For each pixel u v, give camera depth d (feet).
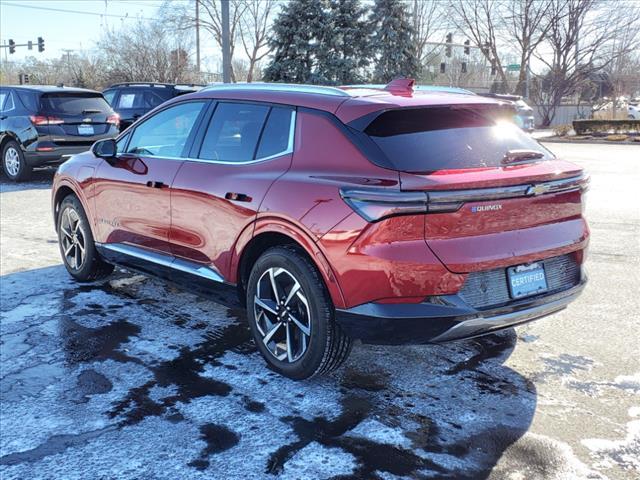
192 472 9.77
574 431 10.89
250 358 13.98
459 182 10.62
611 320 16.35
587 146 85.20
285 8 121.80
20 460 10.09
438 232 10.69
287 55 121.90
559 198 12.19
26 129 38.99
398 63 127.24
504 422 11.20
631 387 12.57
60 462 10.04
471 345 14.70
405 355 14.10
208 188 14.03
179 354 14.19
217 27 160.35
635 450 10.32
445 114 12.45
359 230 10.85
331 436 10.75
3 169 41.52
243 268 13.69
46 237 25.45
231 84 15.56
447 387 12.55
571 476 9.62
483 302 11.25
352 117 11.94
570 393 12.30
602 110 159.94
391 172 10.94
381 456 10.16
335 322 11.85
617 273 20.72
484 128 12.64
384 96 12.64
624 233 26.63
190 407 11.78
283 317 12.64
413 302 10.87
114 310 17.03
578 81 148.56
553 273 12.42
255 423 11.19
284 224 12.14
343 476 9.66
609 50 145.79
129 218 16.78
